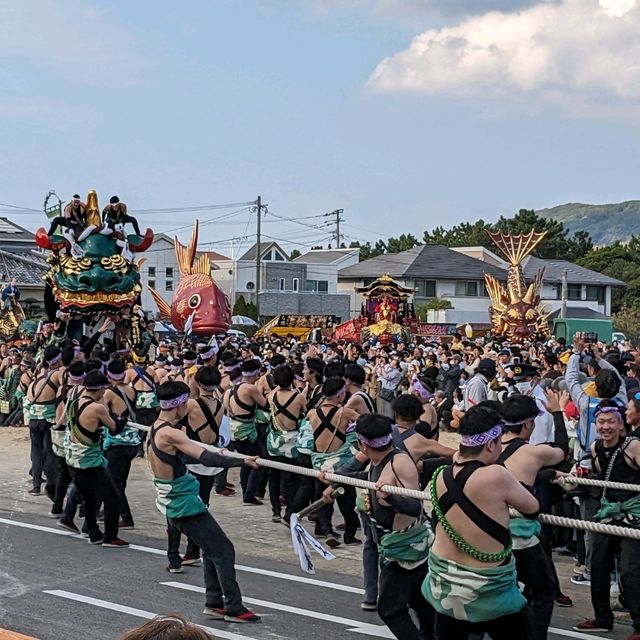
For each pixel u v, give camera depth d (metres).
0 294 40.31
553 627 8.70
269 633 8.30
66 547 11.65
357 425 7.17
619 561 8.18
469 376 22.36
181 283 38.84
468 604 5.82
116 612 8.88
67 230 25.17
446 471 5.93
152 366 20.05
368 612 8.95
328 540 11.90
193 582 10.00
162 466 8.52
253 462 8.21
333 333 47.62
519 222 101.94
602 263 91.62
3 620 8.59
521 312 47.66
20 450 20.59
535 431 10.90
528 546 7.33
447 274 76.94
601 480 8.15
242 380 14.30
